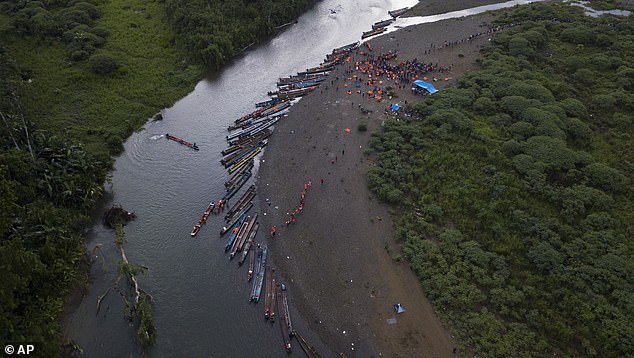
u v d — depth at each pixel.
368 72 132.75
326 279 77.88
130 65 130.50
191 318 72.31
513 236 83.06
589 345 67.06
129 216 88.19
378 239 84.38
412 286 76.81
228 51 138.50
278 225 87.56
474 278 76.69
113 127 110.50
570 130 107.19
